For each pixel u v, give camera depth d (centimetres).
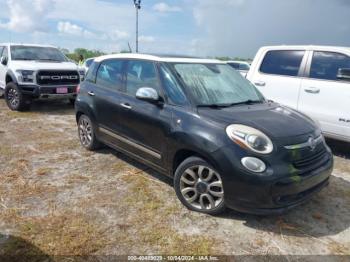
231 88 442
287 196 331
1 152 568
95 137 555
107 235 332
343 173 520
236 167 326
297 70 627
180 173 380
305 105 609
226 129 344
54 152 577
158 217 368
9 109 959
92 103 536
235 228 352
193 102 385
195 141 354
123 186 443
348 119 560
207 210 368
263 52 684
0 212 369
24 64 916
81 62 1689
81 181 457
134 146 454
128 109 451
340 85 569
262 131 340
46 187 435
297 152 341
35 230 335
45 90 901
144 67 453
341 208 403
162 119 398
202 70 443
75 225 346
